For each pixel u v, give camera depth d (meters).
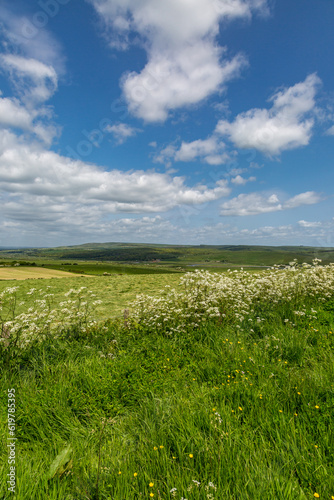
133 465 2.87
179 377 5.07
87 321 8.55
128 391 4.64
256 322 8.20
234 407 3.88
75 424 3.87
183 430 3.32
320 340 6.62
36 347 6.62
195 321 8.57
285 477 2.62
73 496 2.57
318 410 3.67
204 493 2.40
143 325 8.69
